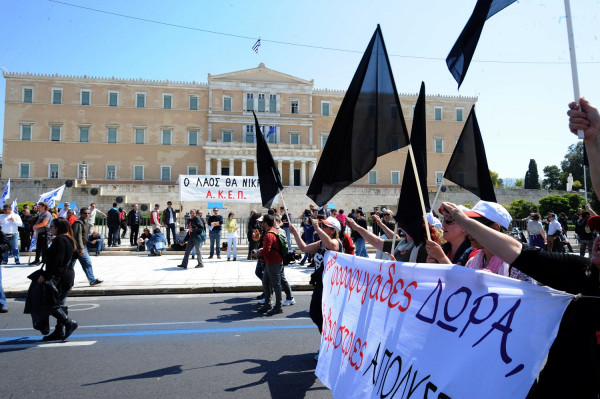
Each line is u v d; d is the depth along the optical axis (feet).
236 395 13.92
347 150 12.69
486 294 7.85
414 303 9.61
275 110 197.47
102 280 36.40
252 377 15.53
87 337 20.80
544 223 69.92
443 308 8.71
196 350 18.78
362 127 12.33
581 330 6.67
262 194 21.01
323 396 13.88
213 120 191.01
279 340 20.39
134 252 59.98
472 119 14.60
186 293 33.17
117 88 185.68
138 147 186.09
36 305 19.36
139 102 187.62
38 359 17.49
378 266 11.64
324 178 13.41
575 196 112.37
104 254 58.70
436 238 14.06
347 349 12.37
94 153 181.88
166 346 19.36
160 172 186.91
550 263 6.96
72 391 14.16
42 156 177.06
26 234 56.49
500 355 7.20
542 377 7.07
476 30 10.26
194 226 44.78
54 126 178.81
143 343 19.84
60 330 20.13
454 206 7.70
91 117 182.39
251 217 52.47
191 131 191.31
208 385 14.75
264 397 13.78
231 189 65.05
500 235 7.26
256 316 25.35
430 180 202.08
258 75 197.57
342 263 14.58
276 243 25.80
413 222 11.23
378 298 11.25
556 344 6.91
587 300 6.70
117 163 183.62
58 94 180.45
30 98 177.78
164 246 58.23
